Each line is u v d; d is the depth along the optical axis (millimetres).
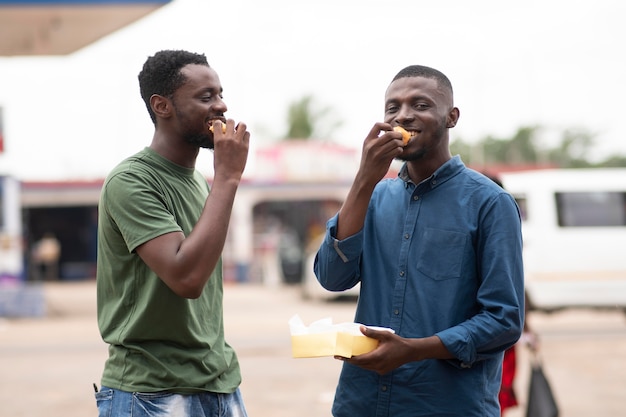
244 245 32312
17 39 16484
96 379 10453
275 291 27141
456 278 3664
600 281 14805
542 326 15953
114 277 3881
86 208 37344
